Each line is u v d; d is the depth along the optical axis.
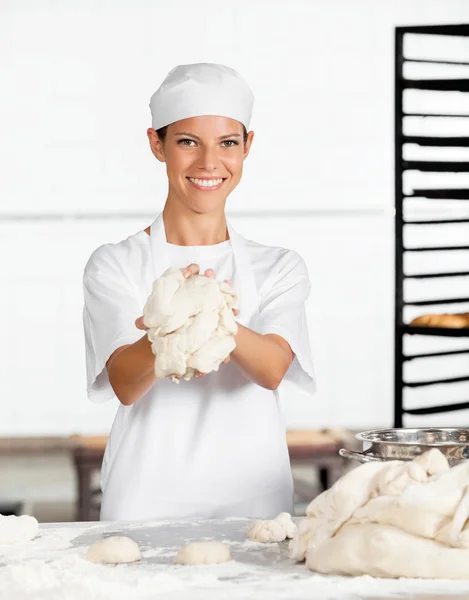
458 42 6.53
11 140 6.48
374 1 6.55
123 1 6.46
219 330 1.84
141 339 1.99
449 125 6.64
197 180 2.24
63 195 6.52
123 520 2.13
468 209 6.63
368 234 6.66
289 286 2.34
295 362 2.33
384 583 1.50
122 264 2.29
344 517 1.60
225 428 2.23
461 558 1.51
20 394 6.55
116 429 2.29
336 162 6.62
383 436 1.96
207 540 1.82
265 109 6.58
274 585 1.51
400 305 3.57
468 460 1.63
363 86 6.61
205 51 6.52
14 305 6.53
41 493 5.73
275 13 6.52
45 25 6.44
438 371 6.69
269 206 6.62
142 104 6.52
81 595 1.45
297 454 4.57
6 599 1.46
